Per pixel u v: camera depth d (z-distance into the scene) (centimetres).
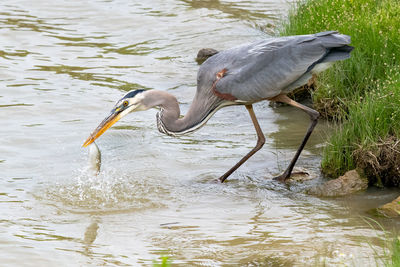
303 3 1927
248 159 1340
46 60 1912
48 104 1603
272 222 1063
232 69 1214
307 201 1146
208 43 2066
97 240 1005
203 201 1155
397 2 1631
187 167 1302
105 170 1277
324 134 1444
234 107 1639
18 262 926
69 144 1391
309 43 1200
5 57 1917
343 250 946
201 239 1004
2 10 2345
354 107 1290
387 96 1259
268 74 1196
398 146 1185
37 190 1183
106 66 1884
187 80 1798
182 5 2431
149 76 1819
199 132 1488
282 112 1589
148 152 1366
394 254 904
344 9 1620
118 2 2459
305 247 963
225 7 2411
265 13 2330
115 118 1193
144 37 2134
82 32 2169
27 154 1338
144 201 1154
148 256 950
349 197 1154
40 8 2381
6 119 1509
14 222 1058
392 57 1454
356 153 1212
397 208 1081
